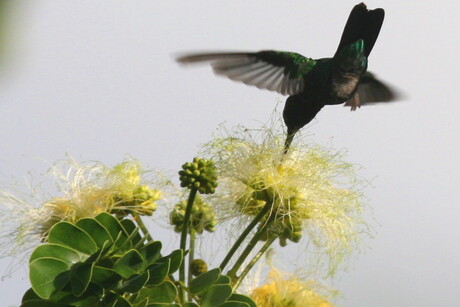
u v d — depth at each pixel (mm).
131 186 9680
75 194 9602
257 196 9906
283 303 9891
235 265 8703
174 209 9727
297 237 10062
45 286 6895
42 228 9547
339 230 10172
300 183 10008
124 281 7031
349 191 10258
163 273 7121
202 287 7664
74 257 7172
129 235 7520
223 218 9938
